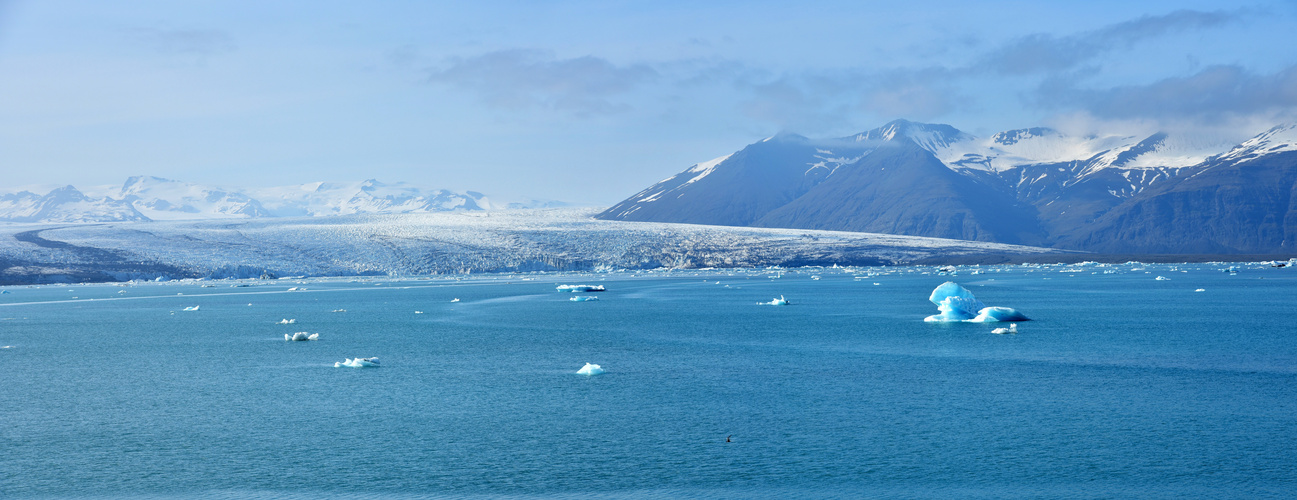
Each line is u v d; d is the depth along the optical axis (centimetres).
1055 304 6881
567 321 5706
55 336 4922
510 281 13400
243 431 2395
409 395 2888
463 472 2012
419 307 7362
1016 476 1944
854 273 15988
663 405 2702
